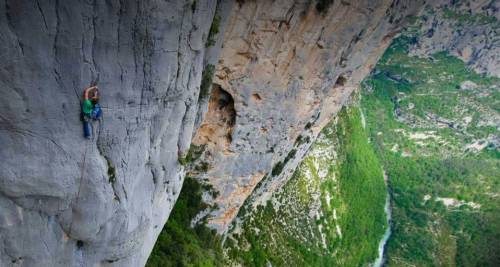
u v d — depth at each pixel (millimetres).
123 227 14258
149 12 11391
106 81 11398
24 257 11734
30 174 10758
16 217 11062
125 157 13258
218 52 19156
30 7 9250
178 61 13617
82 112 11109
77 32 10164
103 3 10375
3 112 9812
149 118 13594
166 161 16219
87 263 13859
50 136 10797
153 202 16500
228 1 17766
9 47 9289
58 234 12312
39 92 10125
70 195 11859
